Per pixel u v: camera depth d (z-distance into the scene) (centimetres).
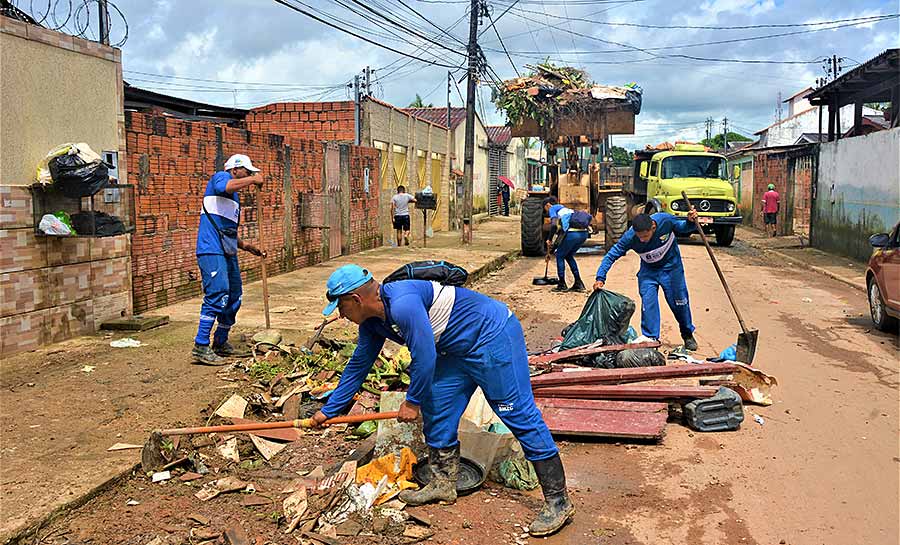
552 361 709
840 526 437
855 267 1666
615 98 2008
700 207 2206
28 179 728
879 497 476
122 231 789
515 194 4509
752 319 1057
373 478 464
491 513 443
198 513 425
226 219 705
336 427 568
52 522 399
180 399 591
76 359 704
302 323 905
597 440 574
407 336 397
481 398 541
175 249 1030
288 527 408
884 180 1677
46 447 489
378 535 410
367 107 2023
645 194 2583
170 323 886
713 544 415
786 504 466
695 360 781
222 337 726
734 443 571
